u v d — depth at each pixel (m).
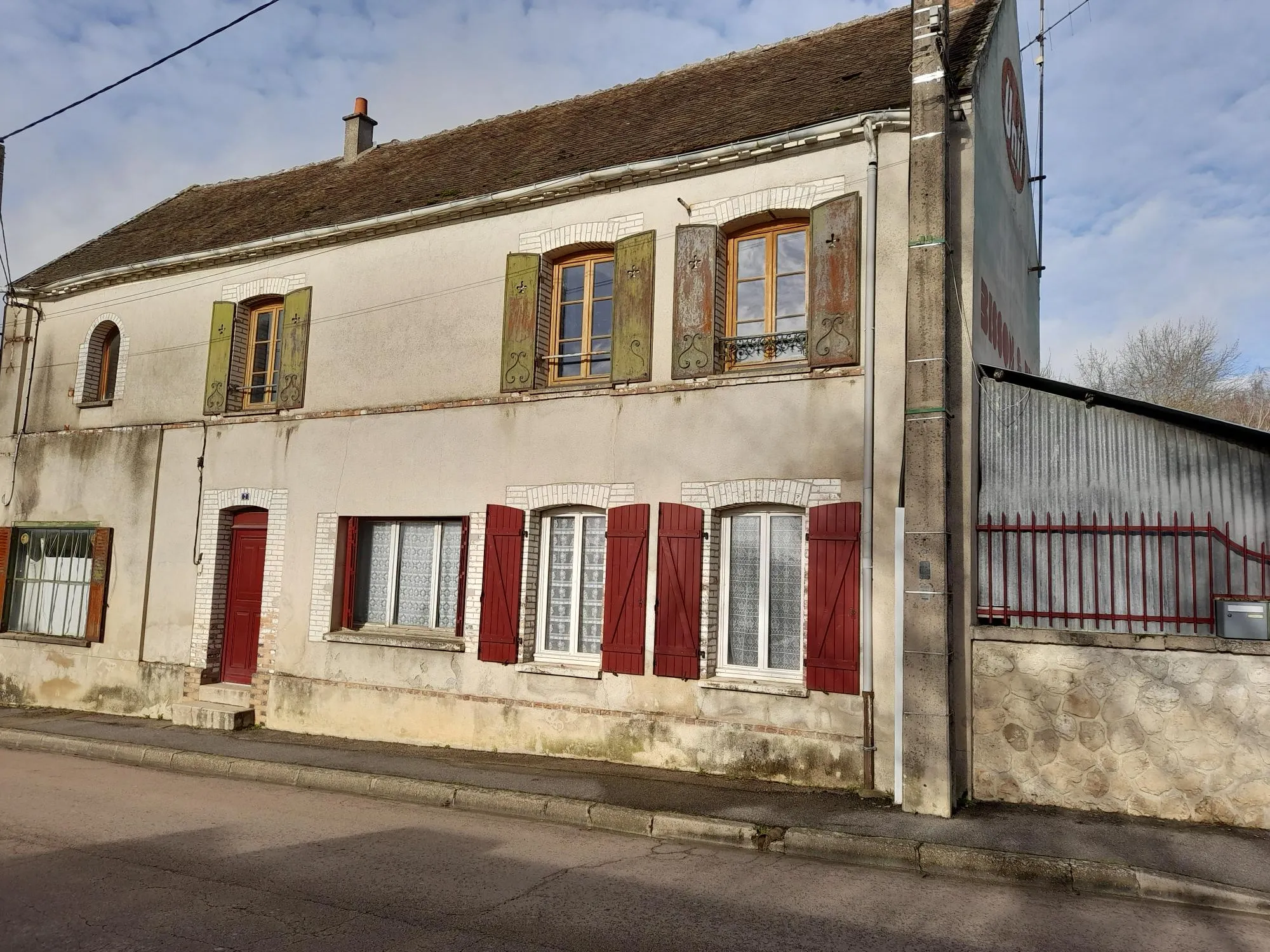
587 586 10.06
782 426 8.88
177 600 12.73
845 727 8.23
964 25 10.30
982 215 9.02
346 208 12.95
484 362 10.83
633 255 9.89
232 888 5.74
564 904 5.50
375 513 11.27
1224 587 7.36
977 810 7.35
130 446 13.48
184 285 13.53
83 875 5.97
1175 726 7.16
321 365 12.02
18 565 14.35
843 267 8.71
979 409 8.47
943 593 7.38
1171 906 5.69
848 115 8.73
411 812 7.96
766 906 5.54
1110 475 7.96
